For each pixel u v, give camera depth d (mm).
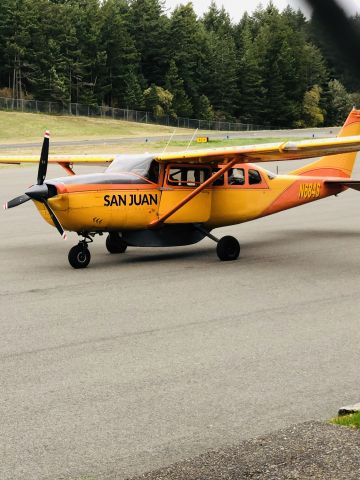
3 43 93250
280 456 3805
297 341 7340
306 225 18625
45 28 94000
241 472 3621
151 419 5004
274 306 9148
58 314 8695
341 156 16281
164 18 100062
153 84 95688
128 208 12289
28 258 13422
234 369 6312
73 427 4848
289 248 14641
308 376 6082
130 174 12570
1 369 6355
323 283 10781
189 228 13430
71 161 16016
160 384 5867
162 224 12883
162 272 11781
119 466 4160
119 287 10469
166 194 12758
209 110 97625
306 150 12109
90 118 89688
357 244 15117
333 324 8133
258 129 89625
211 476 3600
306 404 5324
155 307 9102
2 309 8992
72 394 5609
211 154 12336
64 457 4309
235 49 99125
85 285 10633
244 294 9945
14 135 70750
